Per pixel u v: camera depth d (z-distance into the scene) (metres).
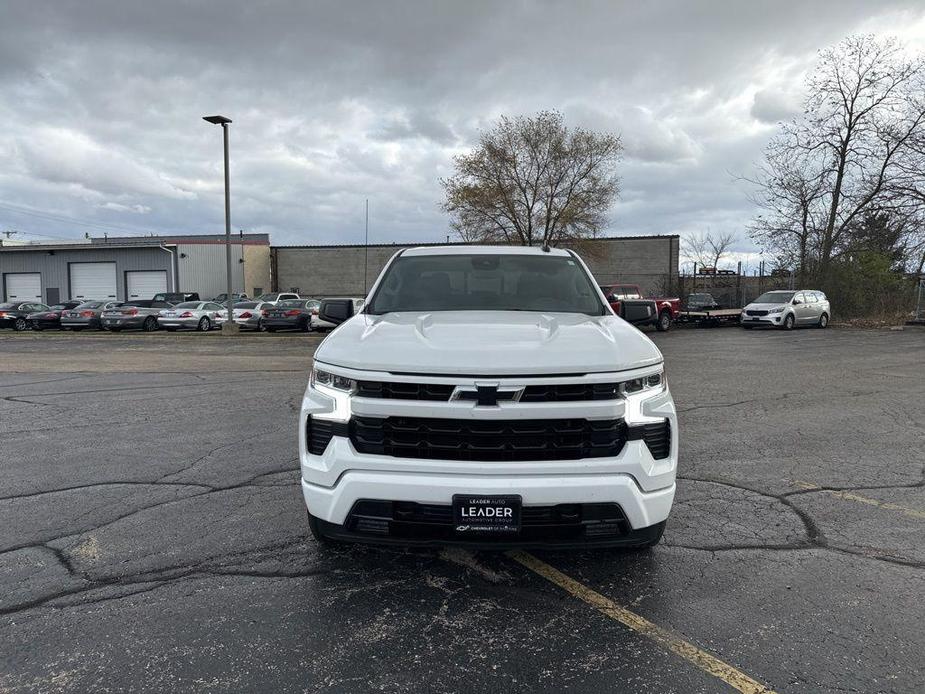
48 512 4.23
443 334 3.15
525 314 3.82
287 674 2.46
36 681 2.41
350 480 2.85
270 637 2.72
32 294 45.09
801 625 2.82
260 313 26.70
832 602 3.03
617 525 2.90
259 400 8.72
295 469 5.25
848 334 22.19
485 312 3.88
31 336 23.92
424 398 2.82
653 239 44.25
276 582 3.24
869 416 7.51
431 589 3.17
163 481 4.93
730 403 8.38
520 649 2.64
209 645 2.66
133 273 43.12
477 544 2.86
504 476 2.76
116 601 3.04
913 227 28.14
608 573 3.35
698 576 3.31
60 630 2.77
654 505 2.91
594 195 36.56
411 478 2.78
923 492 4.68
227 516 4.16
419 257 4.67
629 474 2.85
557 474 2.79
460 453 2.81
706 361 13.62
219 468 5.28
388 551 3.62
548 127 36.22
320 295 50.47
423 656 2.59
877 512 4.26
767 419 7.33
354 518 2.89
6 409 8.05
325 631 2.78
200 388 9.90
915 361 13.52
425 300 4.18
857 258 29.39
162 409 8.02
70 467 5.32
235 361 14.39
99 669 2.49
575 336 3.14
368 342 3.08
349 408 2.90
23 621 2.85
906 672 2.47
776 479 5.00
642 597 3.09
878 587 3.19
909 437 6.43
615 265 44.94
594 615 2.92
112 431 6.72
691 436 6.46
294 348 18.22
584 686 2.39
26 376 11.55
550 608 2.98
